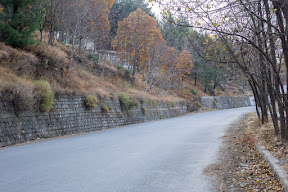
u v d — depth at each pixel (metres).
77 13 34.84
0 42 21.53
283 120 9.70
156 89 53.06
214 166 7.27
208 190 5.15
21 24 22.66
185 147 10.73
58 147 11.12
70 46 38.72
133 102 30.97
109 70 43.16
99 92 25.66
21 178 5.93
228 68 10.14
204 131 17.41
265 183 5.46
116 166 7.21
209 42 8.54
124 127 24.42
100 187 5.28
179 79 56.88
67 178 5.94
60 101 19.25
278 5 6.52
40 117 16.45
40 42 27.77
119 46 48.84
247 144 10.48
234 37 8.30
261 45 9.33
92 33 38.91
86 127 21.48
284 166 5.94
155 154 9.12
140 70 52.72
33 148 11.04
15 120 14.16
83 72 32.34
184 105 53.22
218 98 70.00
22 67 20.14
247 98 89.38
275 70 7.62
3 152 10.07
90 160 8.05
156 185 5.46
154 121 32.72
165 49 46.81
